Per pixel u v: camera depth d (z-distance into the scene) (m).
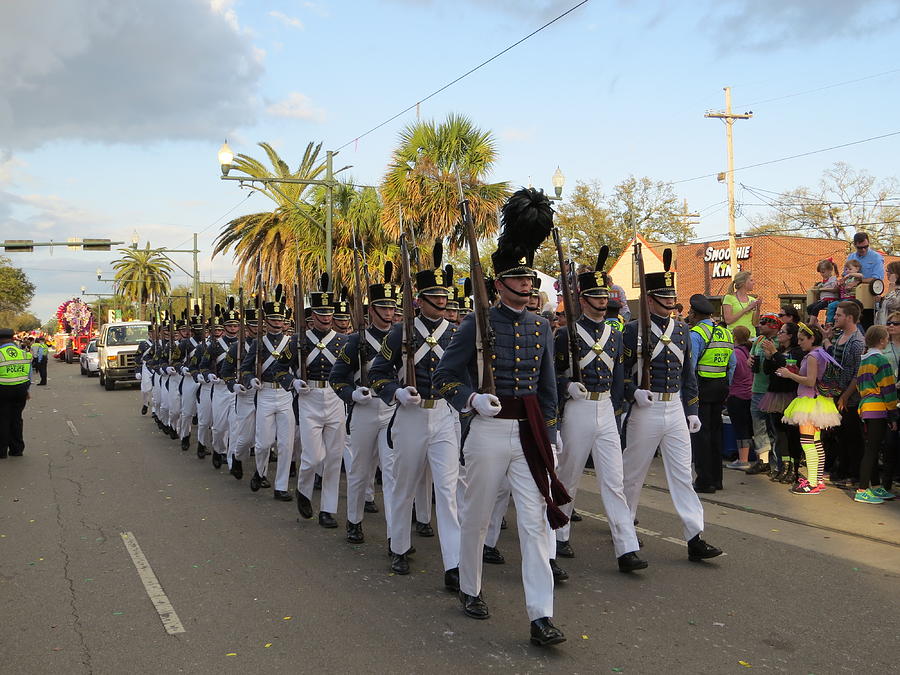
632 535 5.61
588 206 41.09
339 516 7.52
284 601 5.05
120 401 20.48
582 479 9.23
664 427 5.84
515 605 4.95
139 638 4.44
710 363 8.02
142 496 8.37
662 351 5.84
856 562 5.75
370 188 24.02
